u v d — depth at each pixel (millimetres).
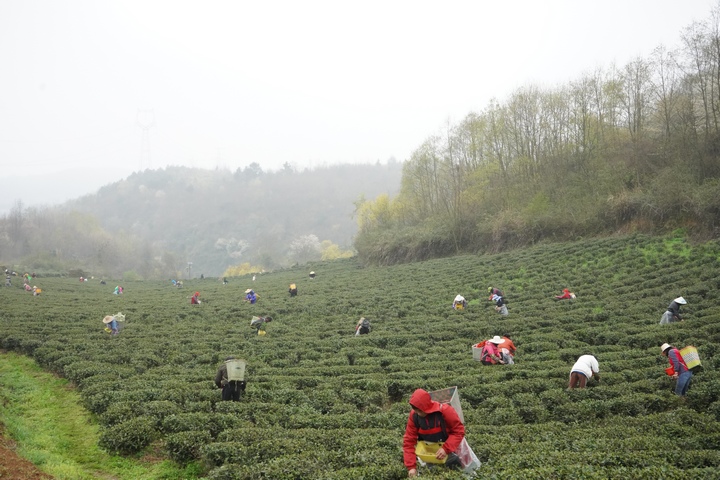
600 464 9383
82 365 21922
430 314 33906
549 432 12023
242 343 26859
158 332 30969
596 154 55688
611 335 22516
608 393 15078
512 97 63781
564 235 50469
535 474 8516
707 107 46469
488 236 58781
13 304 44594
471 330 26594
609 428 11938
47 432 15281
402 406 15305
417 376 18906
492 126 64562
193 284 83312
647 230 43656
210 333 30844
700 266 32875
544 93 61812
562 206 52344
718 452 9703
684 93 48594
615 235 45625
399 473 9773
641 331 22672
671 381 15523
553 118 60750
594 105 56719
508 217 56312
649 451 9828
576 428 12430
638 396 14422
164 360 24422
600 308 29047
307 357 23969
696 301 26906
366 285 51125
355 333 29578
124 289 74250
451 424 8680
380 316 34188
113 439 13461
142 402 16562
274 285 61938
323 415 15023
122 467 12867
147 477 12250
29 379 22109
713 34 43719
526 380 17000
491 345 20484
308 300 43562
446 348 23547
